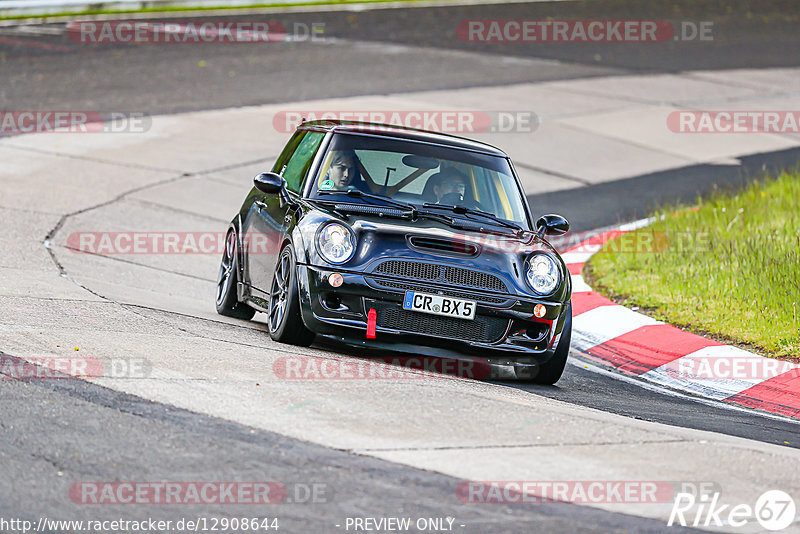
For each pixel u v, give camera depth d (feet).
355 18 349.20
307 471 55.31
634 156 215.92
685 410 83.82
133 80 245.04
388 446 60.29
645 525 51.83
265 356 80.07
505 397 76.23
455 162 96.53
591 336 111.14
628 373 100.48
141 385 67.41
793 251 129.59
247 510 50.01
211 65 265.95
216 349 80.53
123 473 53.31
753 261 127.03
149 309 97.40
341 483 54.03
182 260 136.05
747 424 80.07
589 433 66.80
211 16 338.13
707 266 128.88
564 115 241.14
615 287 127.85
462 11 372.38
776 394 91.20
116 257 130.62
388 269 83.15
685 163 213.25
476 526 50.01
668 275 128.98
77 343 77.10
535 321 85.05
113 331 83.10
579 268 141.49
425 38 321.52
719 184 196.75
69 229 140.97
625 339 108.27
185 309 103.76
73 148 188.44
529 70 286.46
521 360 85.66
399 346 83.56
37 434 57.31
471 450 60.85
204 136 204.44
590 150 216.95
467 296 83.41
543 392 84.23
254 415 63.57
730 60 318.45
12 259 116.26
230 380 70.79
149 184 172.35
